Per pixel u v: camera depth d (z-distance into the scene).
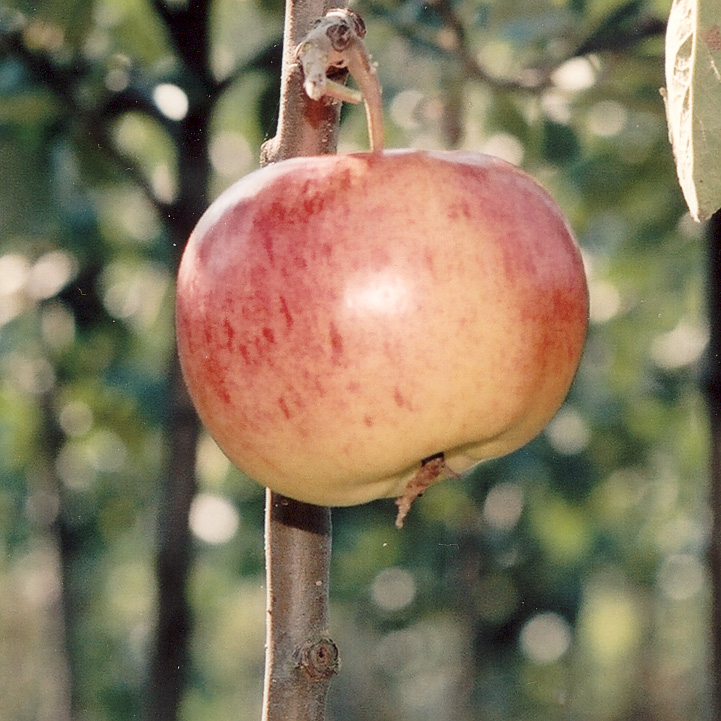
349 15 0.58
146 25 0.88
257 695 3.18
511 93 0.92
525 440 0.60
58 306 1.12
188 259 0.58
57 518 1.57
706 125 0.56
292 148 0.59
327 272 0.57
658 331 1.40
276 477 0.58
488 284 0.57
